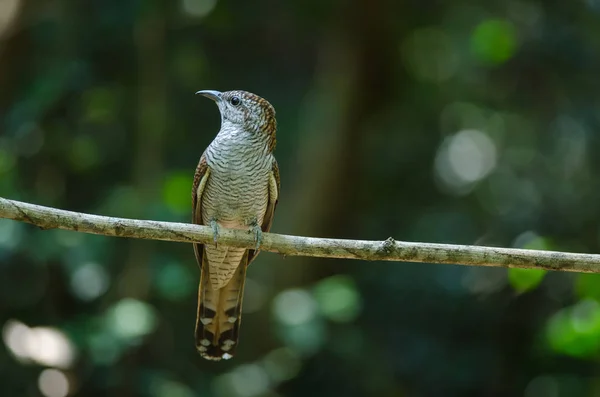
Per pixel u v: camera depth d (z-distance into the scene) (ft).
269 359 41.60
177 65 46.91
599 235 47.52
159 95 42.65
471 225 52.75
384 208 54.65
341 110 52.85
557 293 47.88
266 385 40.32
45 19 43.14
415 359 48.44
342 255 22.47
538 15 48.55
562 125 50.19
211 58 51.16
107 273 39.19
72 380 37.09
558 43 47.60
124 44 44.01
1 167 37.86
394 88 54.08
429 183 55.52
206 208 26.63
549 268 21.94
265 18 51.06
